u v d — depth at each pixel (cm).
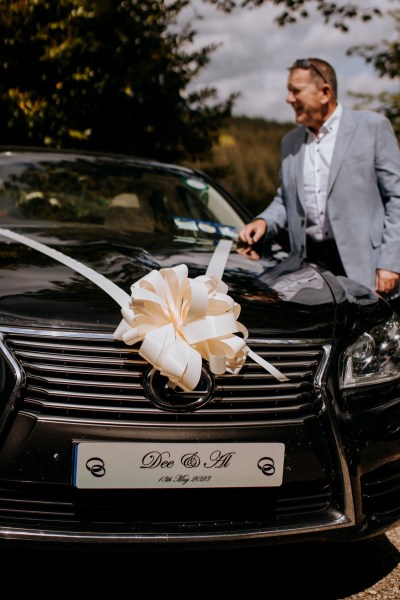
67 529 217
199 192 402
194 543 223
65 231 314
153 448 218
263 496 232
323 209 370
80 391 217
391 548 291
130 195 374
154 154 740
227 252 314
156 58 696
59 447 214
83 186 374
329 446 235
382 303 277
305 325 243
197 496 224
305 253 373
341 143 361
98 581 247
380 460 245
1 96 619
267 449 226
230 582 255
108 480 216
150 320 218
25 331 218
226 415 224
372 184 362
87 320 223
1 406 212
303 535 234
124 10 682
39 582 243
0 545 215
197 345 219
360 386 245
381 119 362
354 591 255
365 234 360
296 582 259
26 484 214
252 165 1744
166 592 244
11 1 612
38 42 626
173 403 218
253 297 258
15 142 645
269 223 366
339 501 239
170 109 730
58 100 637
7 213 342
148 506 223
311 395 235
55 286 241
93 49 644
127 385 218
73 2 625
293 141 382
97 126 687
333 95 363
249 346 232
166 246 306
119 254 279
